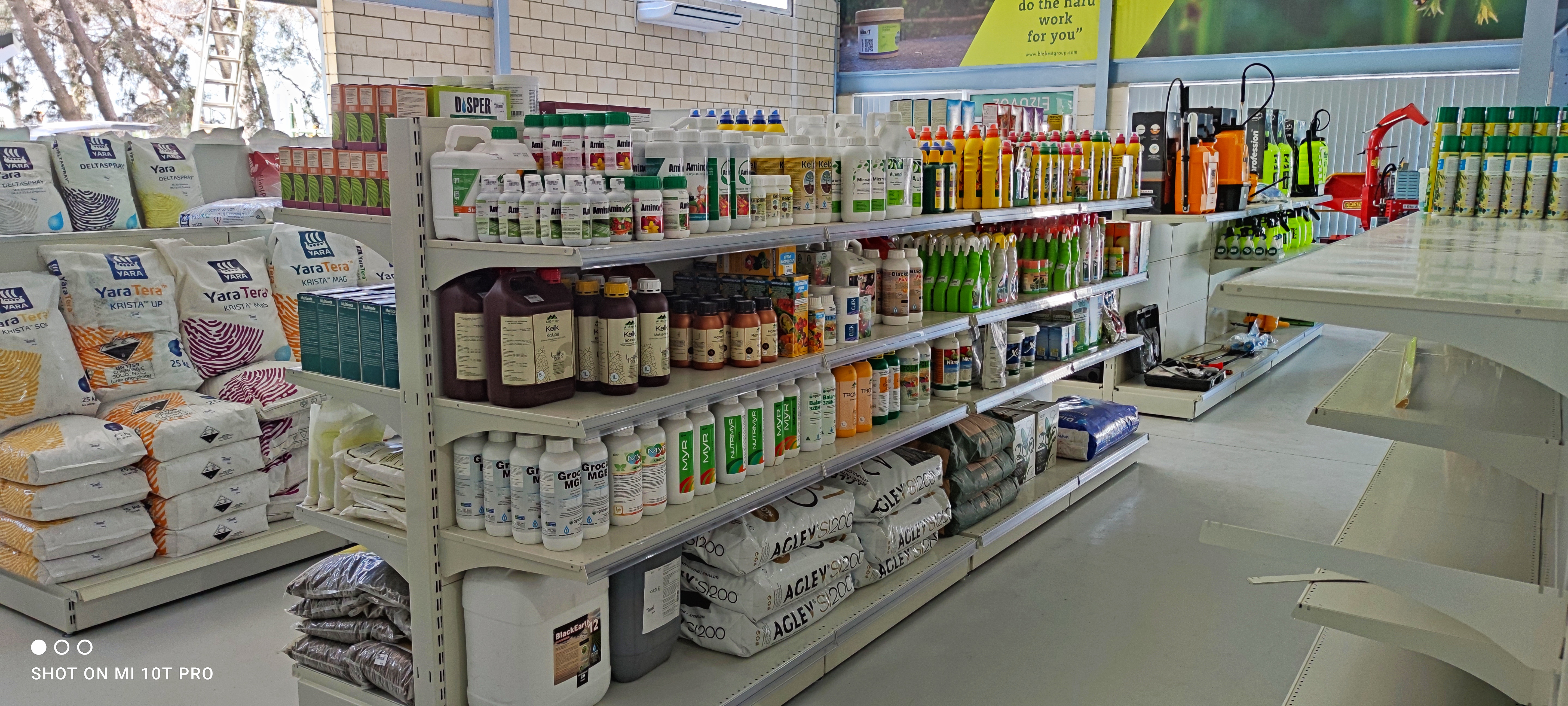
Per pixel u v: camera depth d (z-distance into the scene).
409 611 2.53
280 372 3.95
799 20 10.85
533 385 2.23
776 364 2.81
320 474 2.73
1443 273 1.79
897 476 3.33
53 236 3.73
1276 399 6.77
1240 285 1.62
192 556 3.54
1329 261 2.01
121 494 3.36
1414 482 2.69
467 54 7.54
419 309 2.27
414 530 2.39
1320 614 1.87
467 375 2.28
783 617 2.88
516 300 2.20
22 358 3.41
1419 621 1.82
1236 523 4.35
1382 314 1.51
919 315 3.60
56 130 5.39
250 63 6.57
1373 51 9.09
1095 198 4.59
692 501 2.61
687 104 9.48
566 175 2.30
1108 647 3.19
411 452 2.36
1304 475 5.06
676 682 2.65
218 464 3.57
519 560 2.25
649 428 2.45
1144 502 4.63
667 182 2.38
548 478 2.21
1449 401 1.98
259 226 4.32
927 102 4.48
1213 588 3.64
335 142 2.51
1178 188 5.18
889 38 11.34
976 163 3.72
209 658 3.10
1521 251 2.27
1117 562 3.90
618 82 8.70
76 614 3.24
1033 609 3.47
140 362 3.72
